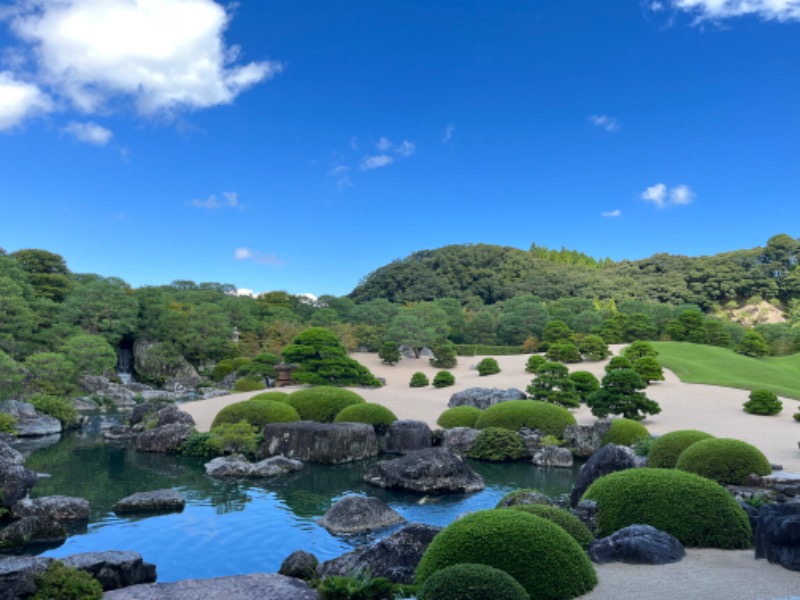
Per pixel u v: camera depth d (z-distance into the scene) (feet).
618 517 41.09
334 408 116.47
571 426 96.84
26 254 233.14
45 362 132.05
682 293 370.94
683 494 40.73
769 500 52.26
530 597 29.01
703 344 220.84
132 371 228.84
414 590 30.66
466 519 33.30
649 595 29.71
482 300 397.39
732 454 58.95
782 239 388.16
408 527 40.14
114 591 33.32
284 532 53.42
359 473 81.66
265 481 75.66
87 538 51.49
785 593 29.76
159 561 46.06
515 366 212.64
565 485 75.41
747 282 371.15
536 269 426.10
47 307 196.13
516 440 93.91
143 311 238.89
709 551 38.06
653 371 155.12
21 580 30.22
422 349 271.90
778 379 172.14
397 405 139.85
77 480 74.23
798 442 85.25
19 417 108.58
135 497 61.05
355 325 280.72
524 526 31.65
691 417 114.83
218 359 233.35
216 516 58.44
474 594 25.90
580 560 30.89
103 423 123.85
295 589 33.68
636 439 89.81
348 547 49.49
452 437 98.68
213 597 32.40
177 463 86.02
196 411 123.24
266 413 105.60
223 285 343.67
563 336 238.27
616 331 244.42
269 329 257.55
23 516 54.95
